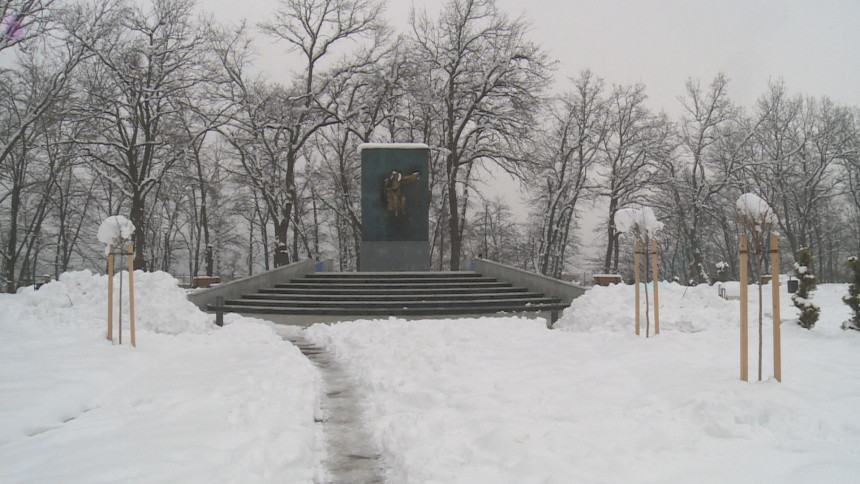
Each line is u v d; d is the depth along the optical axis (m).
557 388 7.05
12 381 7.27
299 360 10.18
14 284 28.17
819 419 5.18
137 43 29.83
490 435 5.14
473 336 11.34
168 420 5.99
